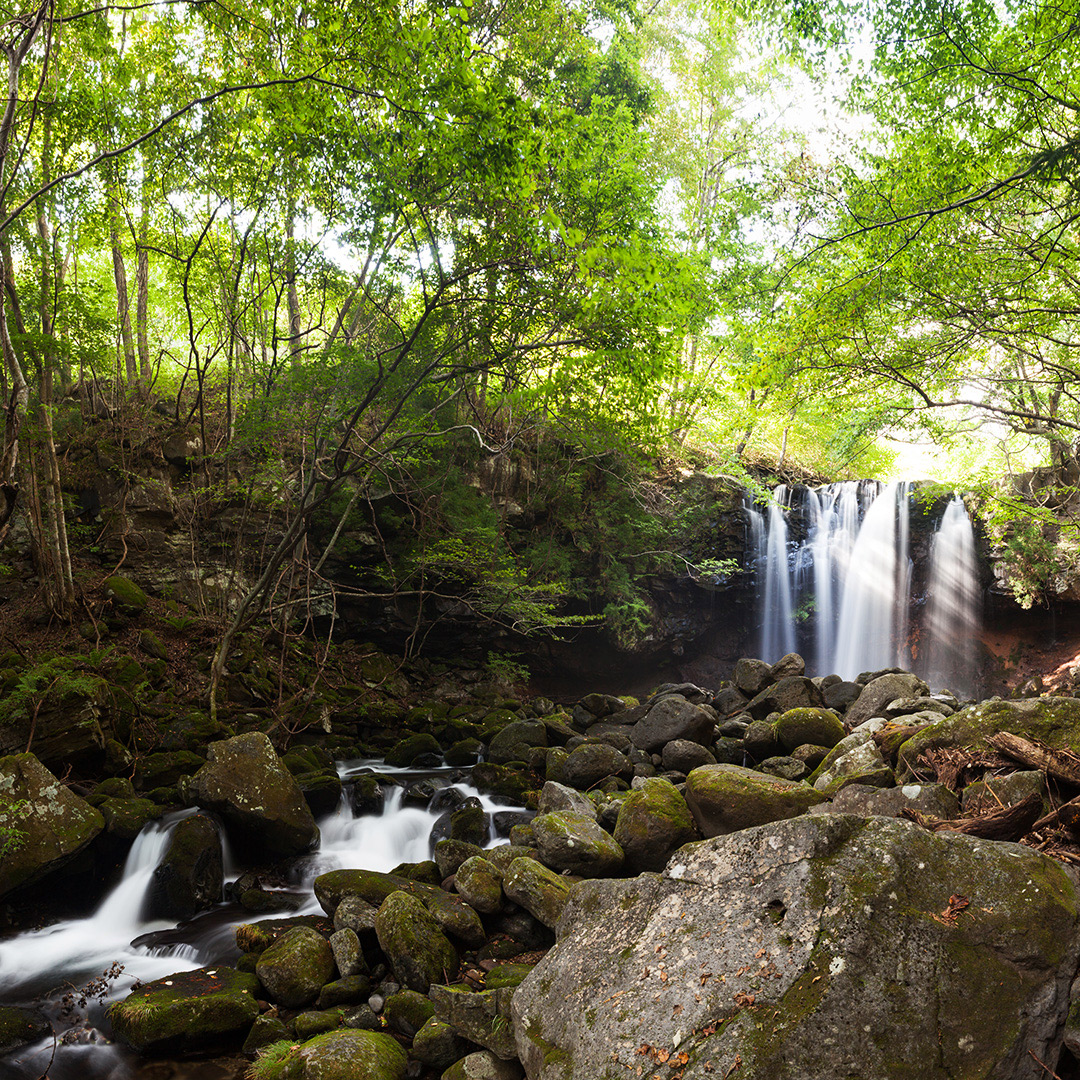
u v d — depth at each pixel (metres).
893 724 8.05
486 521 14.56
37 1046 4.69
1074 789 4.97
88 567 11.98
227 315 12.55
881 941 2.99
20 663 9.12
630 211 8.99
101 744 8.41
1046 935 3.01
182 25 10.95
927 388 13.25
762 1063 2.71
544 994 3.77
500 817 8.44
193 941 6.14
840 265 11.59
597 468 17.19
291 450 12.82
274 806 7.65
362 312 12.80
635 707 13.02
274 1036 4.65
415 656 15.22
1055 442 17.78
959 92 9.98
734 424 18.08
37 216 10.30
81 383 13.41
